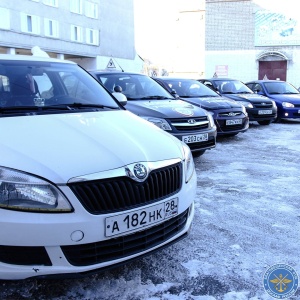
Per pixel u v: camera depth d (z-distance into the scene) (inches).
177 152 112.4
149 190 98.4
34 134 102.7
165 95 269.9
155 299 98.7
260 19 863.1
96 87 159.2
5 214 84.5
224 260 118.3
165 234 104.7
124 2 1569.9
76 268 89.0
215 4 884.0
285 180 207.6
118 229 92.2
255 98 417.1
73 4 1275.8
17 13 1070.4
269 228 142.6
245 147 304.3
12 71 138.6
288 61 861.8
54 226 85.4
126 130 117.2
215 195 180.7
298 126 430.3
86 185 89.0
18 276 87.1
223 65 903.7
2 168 87.4
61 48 1241.4
